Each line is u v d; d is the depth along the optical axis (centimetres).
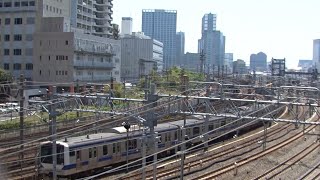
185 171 3419
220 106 4459
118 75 10375
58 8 9669
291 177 3616
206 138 4225
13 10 8981
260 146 4769
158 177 3198
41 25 8894
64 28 8844
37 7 8888
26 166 3312
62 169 3009
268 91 5188
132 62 14788
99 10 12731
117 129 3575
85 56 8856
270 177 3522
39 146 3117
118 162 3462
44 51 8519
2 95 6200
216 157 4034
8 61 9044
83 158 3144
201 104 4641
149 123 2505
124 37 15125
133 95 5766
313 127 6228
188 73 8662
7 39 9044
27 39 8919
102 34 12750
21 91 3384
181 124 4266
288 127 6203
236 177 3434
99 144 3275
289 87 3506
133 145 3566
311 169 3900
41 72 8550
